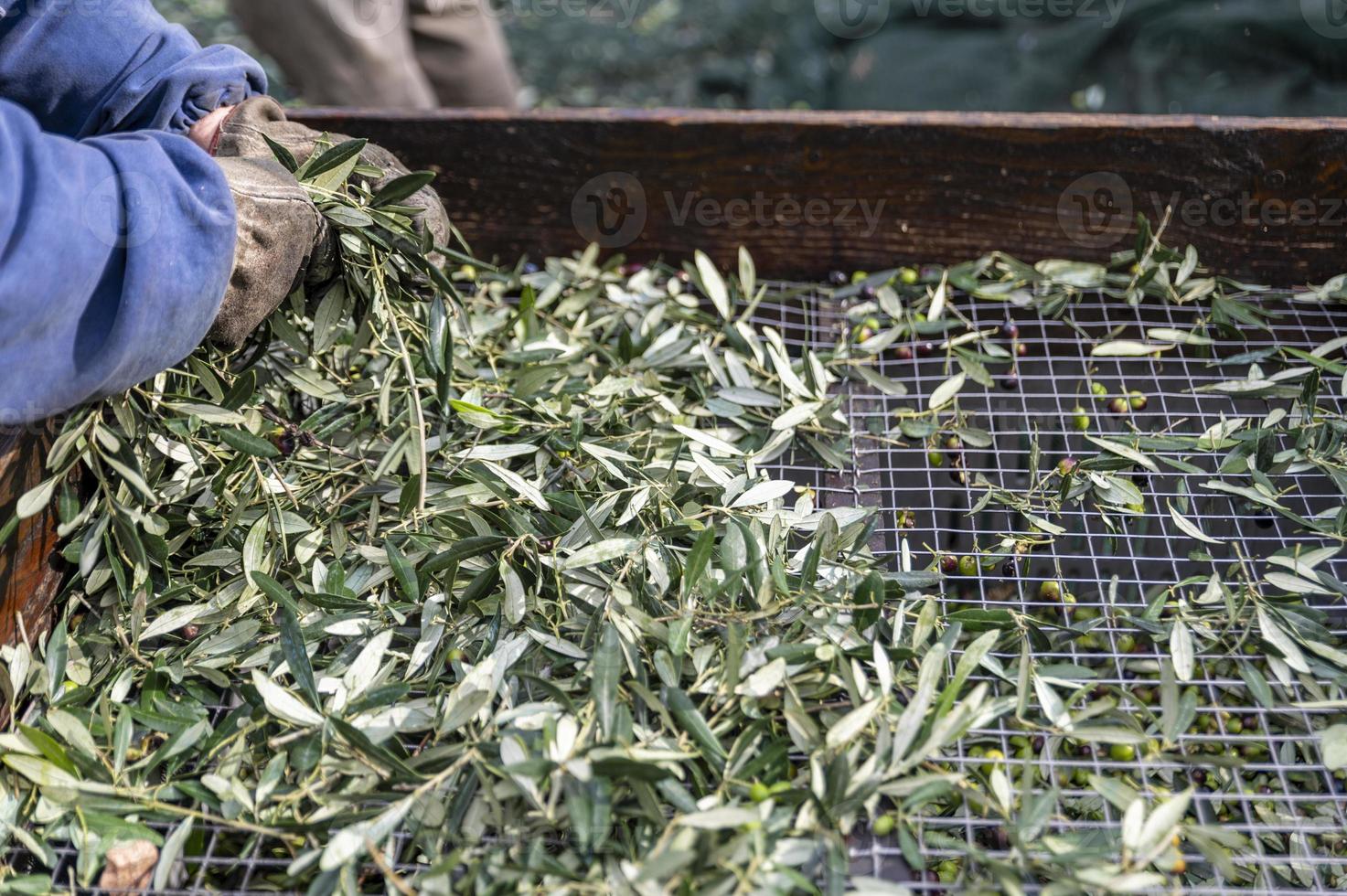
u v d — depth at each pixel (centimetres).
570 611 120
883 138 173
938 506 162
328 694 113
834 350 166
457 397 146
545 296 171
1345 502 134
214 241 109
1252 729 121
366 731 108
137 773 110
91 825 104
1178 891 97
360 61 245
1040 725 112
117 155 105
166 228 104
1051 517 158
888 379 157
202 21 421
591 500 132
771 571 117
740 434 151
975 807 109
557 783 98
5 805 106
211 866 108
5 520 114
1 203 93
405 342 144
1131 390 167
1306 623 120
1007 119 170
